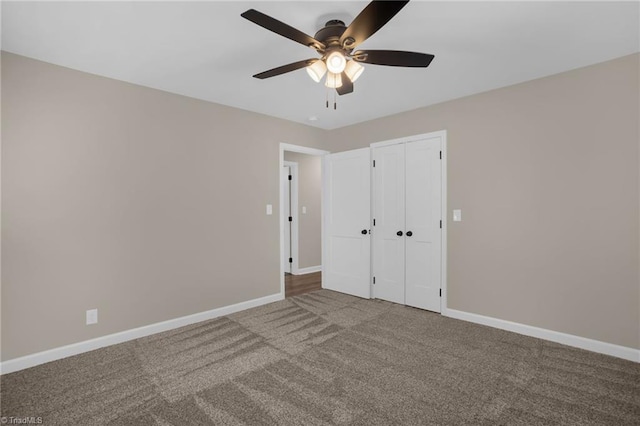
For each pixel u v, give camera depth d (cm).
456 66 263
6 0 174
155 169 307
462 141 335
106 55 241
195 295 334
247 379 222
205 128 343
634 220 244
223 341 285
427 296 364
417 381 218
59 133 255
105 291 277
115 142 283
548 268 283
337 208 454
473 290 329
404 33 213
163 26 203
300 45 228
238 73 275
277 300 407
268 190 400
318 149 461
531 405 192
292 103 354
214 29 207
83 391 208
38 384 216
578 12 190
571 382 216
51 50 232
